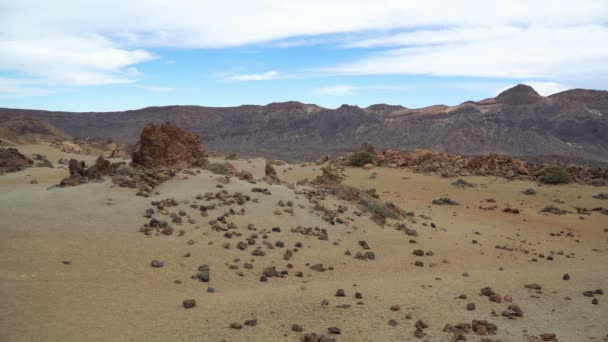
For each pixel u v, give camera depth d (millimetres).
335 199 35312
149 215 25531
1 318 13625
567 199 49062
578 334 14586
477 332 14266
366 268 22125
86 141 109000
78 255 19703
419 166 65688
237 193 31062
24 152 74938
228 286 18078
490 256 26516
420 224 34031
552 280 21375
